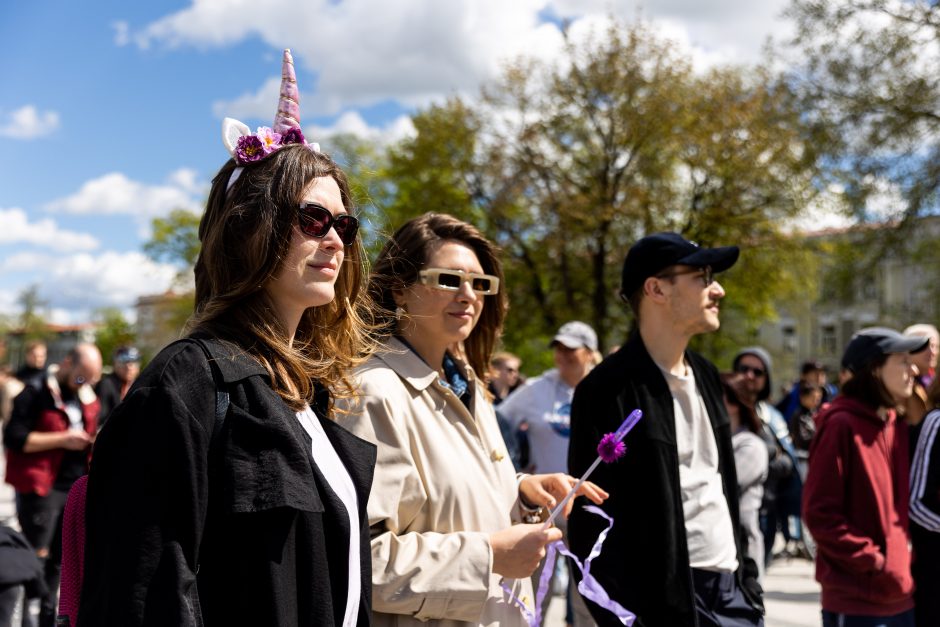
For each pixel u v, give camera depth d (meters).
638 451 2.83
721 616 2.90
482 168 22.80
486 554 2.20
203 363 1.42
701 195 21.95
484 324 2.95
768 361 6.77
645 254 3.09
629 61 21.19
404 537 2.23
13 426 6.36
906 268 21.08
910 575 3.64
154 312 45.66
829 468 3.66
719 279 21.84
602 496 2.61
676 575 2.72
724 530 2.98
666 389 2.94
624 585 2.71
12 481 6.39
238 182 1.63
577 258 22.95
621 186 21.73
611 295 22.77
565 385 5.88
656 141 21.34
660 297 3.04
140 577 1.24
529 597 2.53
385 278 2.62
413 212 23.47
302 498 1.41
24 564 3.87
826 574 3.72
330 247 1.65
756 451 4.17
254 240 1.56
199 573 1.36
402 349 2.53
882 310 21.03
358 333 1.97
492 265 2.86
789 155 20.22
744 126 20.58
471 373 2.76
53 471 6.47
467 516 2.34
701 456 3.03
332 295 1.67
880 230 19.09
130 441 1.32
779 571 8.87
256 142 1.65
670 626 2.68
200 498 1.33
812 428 9.12
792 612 6.84
